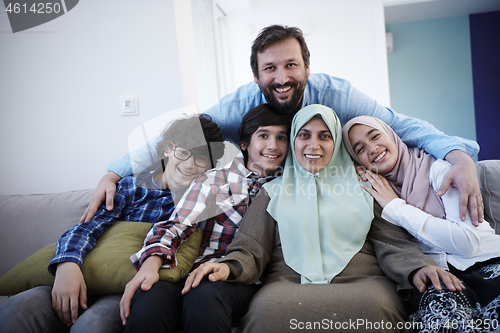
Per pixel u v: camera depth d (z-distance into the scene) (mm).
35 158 1989
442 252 1231
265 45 1551
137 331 1003
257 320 1045
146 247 1187
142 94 1949
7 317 1064
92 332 1046
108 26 1943
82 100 1962
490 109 4273
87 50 1950
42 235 1541
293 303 1049
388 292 1092
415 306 1077
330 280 1208
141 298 1052
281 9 3316
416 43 4383
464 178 1221
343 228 1297
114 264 1195
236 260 1188
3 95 1970
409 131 1563
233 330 1121
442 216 1283
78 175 1983
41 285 1208
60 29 1944
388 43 4312
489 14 4188
